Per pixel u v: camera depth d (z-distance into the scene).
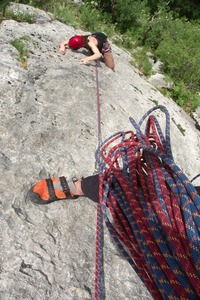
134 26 9.67
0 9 6.27
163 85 7.47
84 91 4.57
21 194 2.93
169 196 1.94
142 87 6.15
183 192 1.87
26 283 2.39
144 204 1.92
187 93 7.51
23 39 5.37
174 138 4.97
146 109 5.28
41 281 2.44
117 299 2.50
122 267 2.70
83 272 2.58
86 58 5.44
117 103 4.82
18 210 2.80
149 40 9.36
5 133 3.52
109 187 2.14
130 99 5.23
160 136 2.47
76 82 4.66
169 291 1.57
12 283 2.37
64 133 3.78
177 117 5.91
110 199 2.13
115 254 2.76
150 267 1.71
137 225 1.88
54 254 2.62
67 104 4.25
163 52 8.62
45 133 3.67
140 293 2.60
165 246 1.70
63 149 3.57
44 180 2.80
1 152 3.29
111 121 4.36
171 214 1.82
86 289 2.50
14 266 2.46
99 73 5.38
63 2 8.41
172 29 9.93
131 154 2.22
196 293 1.54
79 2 9.26
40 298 2.36
